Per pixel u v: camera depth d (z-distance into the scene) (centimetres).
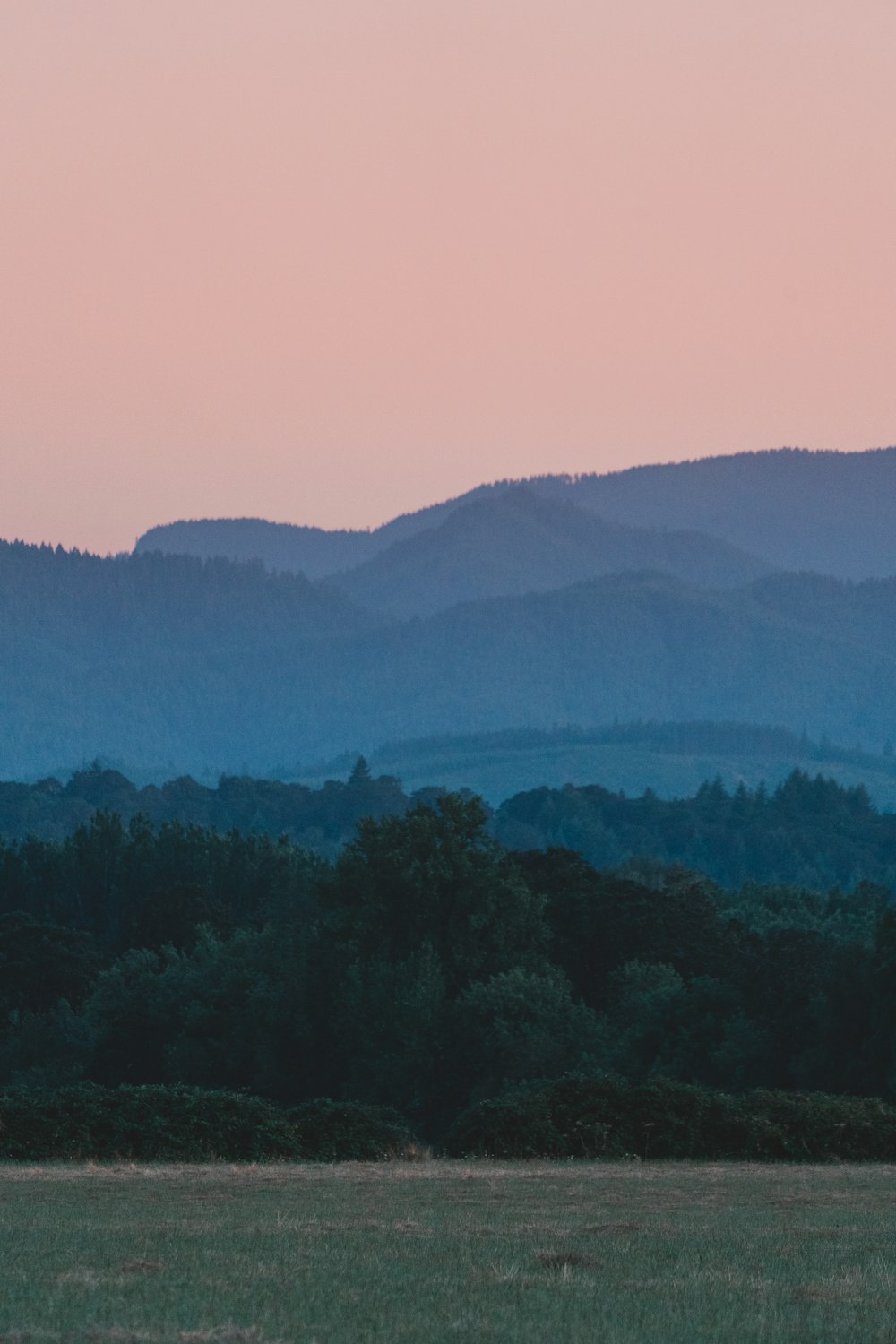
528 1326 5081
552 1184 9944
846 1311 5516
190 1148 12238
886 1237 7525
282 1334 4919
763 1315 5366
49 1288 5662
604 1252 6762
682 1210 8606
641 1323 5178
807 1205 8962
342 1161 12038
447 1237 7188
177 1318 5144
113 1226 7544
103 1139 12212
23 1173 10481
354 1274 6059
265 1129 12456
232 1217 7981
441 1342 4850
